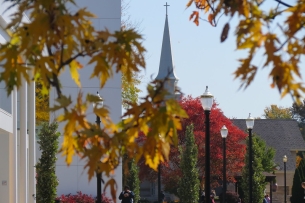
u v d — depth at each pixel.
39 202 38.53
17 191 39.28
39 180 38.56
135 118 6.76
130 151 6.84
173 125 6.61
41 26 6.48
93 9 49.50
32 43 6.55
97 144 6.82
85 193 49.62
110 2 49.50
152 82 7.05
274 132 110.50
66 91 46.06
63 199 46.66
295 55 6.16
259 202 61.16
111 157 6.77
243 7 6.73
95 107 6.78
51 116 40.69
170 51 104.62
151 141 6.79
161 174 71.12
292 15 6.31
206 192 26.81
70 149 7.00
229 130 72.88
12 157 35.84
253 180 61.28
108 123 6.94
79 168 49.72
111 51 6.85
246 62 6.15
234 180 73.06
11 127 35.03
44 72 6.73
